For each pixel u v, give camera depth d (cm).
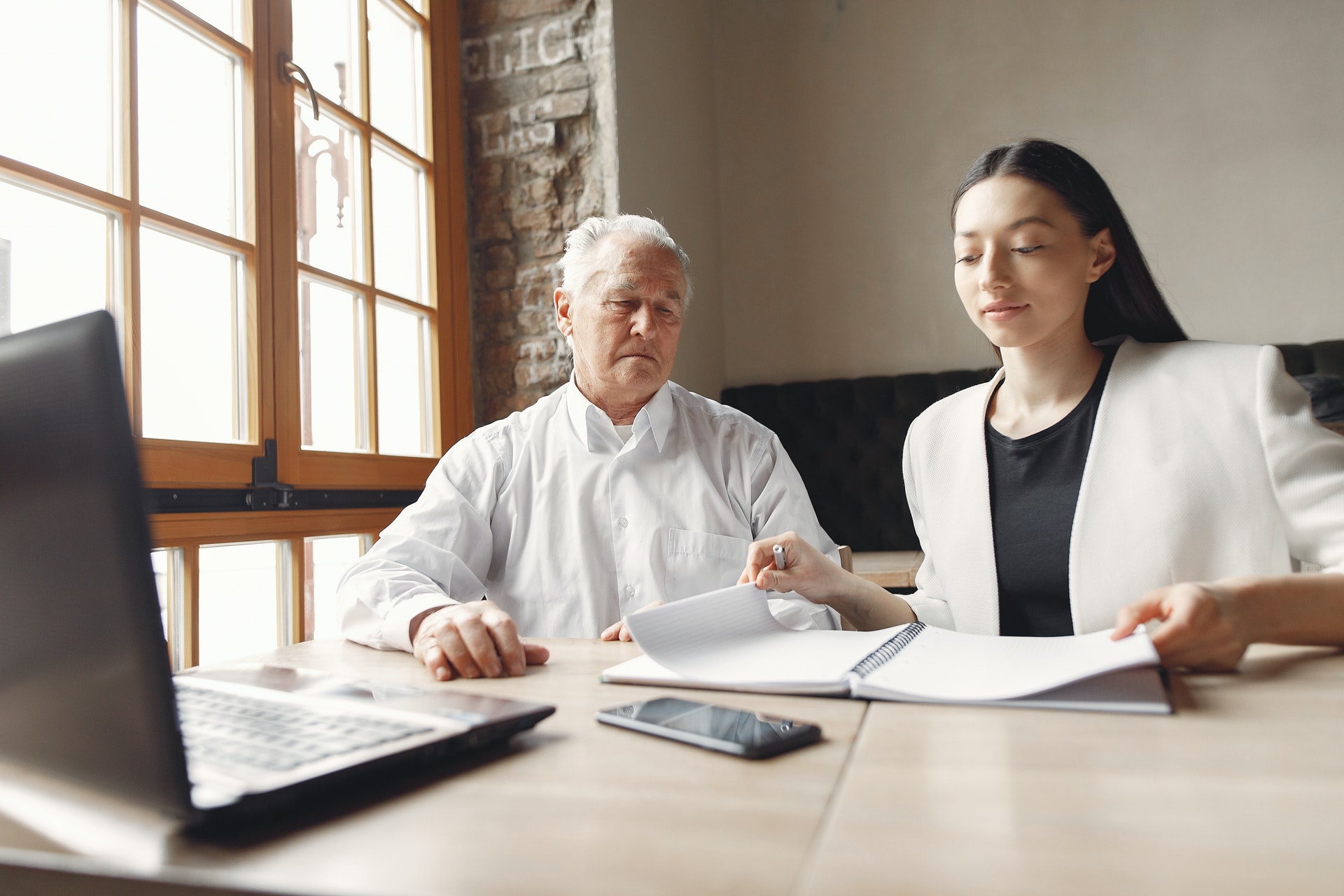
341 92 222
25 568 45
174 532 162
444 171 267
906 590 289
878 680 73
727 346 395
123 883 41
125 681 42
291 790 46
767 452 177
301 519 195
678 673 79
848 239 385
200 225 175
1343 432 220
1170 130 350
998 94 369
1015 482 129
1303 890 35
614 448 172
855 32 386
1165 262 350
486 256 280
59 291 148
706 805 48
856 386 362
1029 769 52
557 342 273
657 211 306
